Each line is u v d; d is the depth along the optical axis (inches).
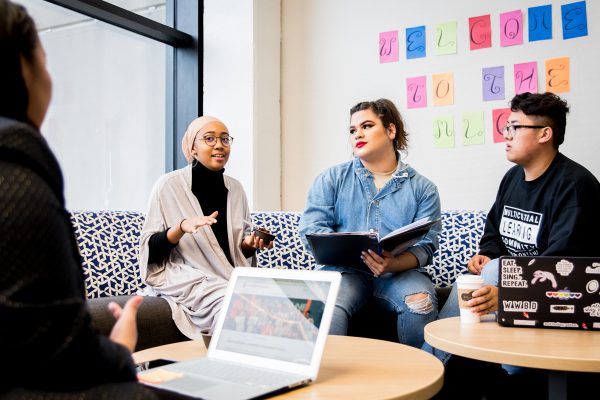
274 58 128.9
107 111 119.3
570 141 103.9
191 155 93.1
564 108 79.0
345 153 124.3
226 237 90.6
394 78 119.3
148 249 82.8
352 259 74.8
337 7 125.6
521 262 56.9
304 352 37.8
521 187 82.1
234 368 38.7
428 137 115.3
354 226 86.3
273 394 33.9
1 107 22.9
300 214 106.0
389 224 85.0
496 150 109.3
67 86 111.5
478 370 73.0
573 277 55.6
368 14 122.3
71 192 113.4
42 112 25.1
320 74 127.1
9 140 20.8
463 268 97.0
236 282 44.3
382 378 37.9
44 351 19.8
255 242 86.1
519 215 81.2
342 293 78.0
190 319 79.7
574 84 103.7
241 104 124.0
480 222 98.2
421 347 76.4
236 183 96.3
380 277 81.4
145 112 126.5
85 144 115.6
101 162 118.6
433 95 115.0
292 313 39.7
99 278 86.9
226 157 92.4
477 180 110.7
